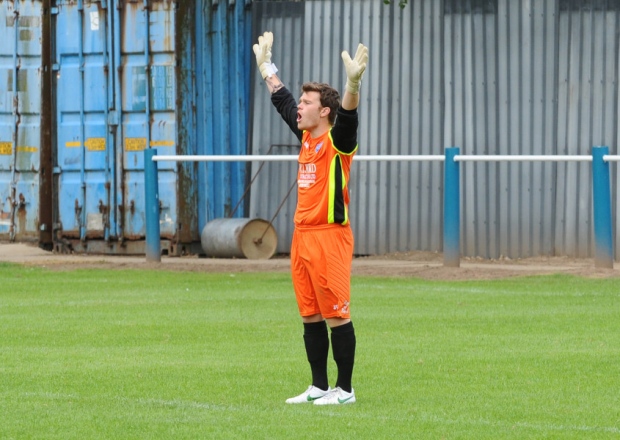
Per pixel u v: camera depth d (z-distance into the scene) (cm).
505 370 2784
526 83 6191
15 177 6725
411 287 4778
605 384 2600
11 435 2053
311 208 2312
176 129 6359
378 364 2872
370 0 6431
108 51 6444
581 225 6081
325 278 2308
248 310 4025
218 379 2653
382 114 6397
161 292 4628
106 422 2161
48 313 3950
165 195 6406
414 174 6338
